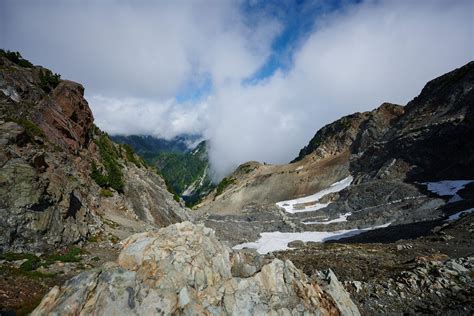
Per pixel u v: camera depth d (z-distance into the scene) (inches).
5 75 1726.1
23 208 965.8
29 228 965.2
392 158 4202.8
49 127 1776.6
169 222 2420.0
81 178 1686.8
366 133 5570.9
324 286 820.0
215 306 637.9
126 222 1710.1
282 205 4719.5
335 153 6373.0
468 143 3393.2
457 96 3929.6
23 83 1818.4
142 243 734.5
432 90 4783.5
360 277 1202.0
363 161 5068.9
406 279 1078.4
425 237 1838.1
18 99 1694.1
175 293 616.1
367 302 975.0
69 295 564.1
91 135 2395.4
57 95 2021.4
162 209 2529.5
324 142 6820.9
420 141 3946.9
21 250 927.0
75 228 1175.0
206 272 709.9
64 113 2000.5
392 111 5787.4
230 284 705.6
